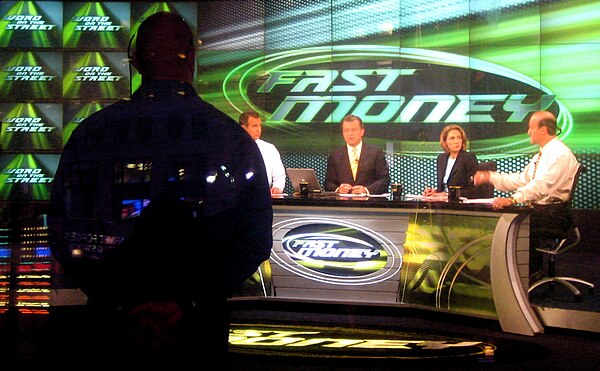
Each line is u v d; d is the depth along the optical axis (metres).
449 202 5.68
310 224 6.04
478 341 4.94
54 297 5.92
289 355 4.46
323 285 5.99
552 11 9.35
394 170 9.70
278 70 9.84
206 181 1.76
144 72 1.88
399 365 4.27
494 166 7.03
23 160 9.66
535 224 5.95
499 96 9.48
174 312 1.77
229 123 1.83
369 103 9.73
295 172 6.64
